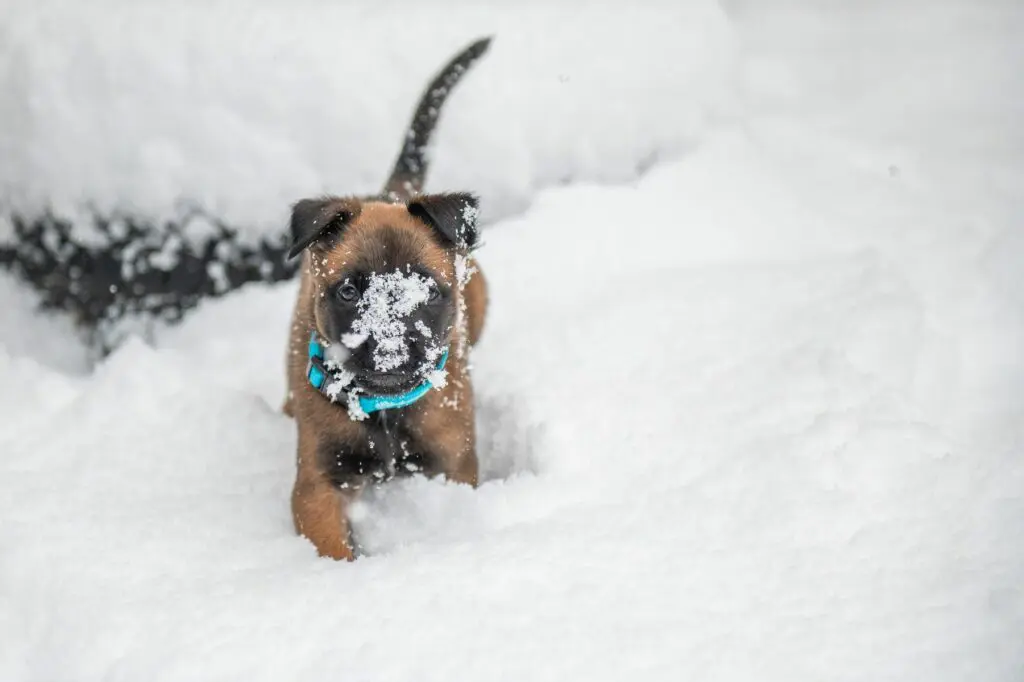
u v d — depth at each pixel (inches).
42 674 46.9
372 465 54.2
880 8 97.4
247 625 47.1
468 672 45.4
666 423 55.4
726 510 51.2
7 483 53.7
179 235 67.2
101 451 55.9
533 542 50.0
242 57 67.7
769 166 72.1
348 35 68.8
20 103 68.3
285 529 53.9
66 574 49.4
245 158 67.1
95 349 68.5
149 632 47.1
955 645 46.2
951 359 58.6
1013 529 49.8
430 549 50.4
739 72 79.4
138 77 67.5
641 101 71.2
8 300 68.2
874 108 79.7
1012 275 63.0
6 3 70.1
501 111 69.0
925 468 52.3
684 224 67.4
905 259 64.6
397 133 68.1
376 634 46.6
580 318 61.5
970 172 71.9
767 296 61.8
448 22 70.4
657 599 47.8
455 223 52.0
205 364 63.5
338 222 51.9
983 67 84.4
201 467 56.1
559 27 71.4
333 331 51.4
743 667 45.6
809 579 48.4
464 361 55.1
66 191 67.2
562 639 46.4
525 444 56.2
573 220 67.1
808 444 53.2
